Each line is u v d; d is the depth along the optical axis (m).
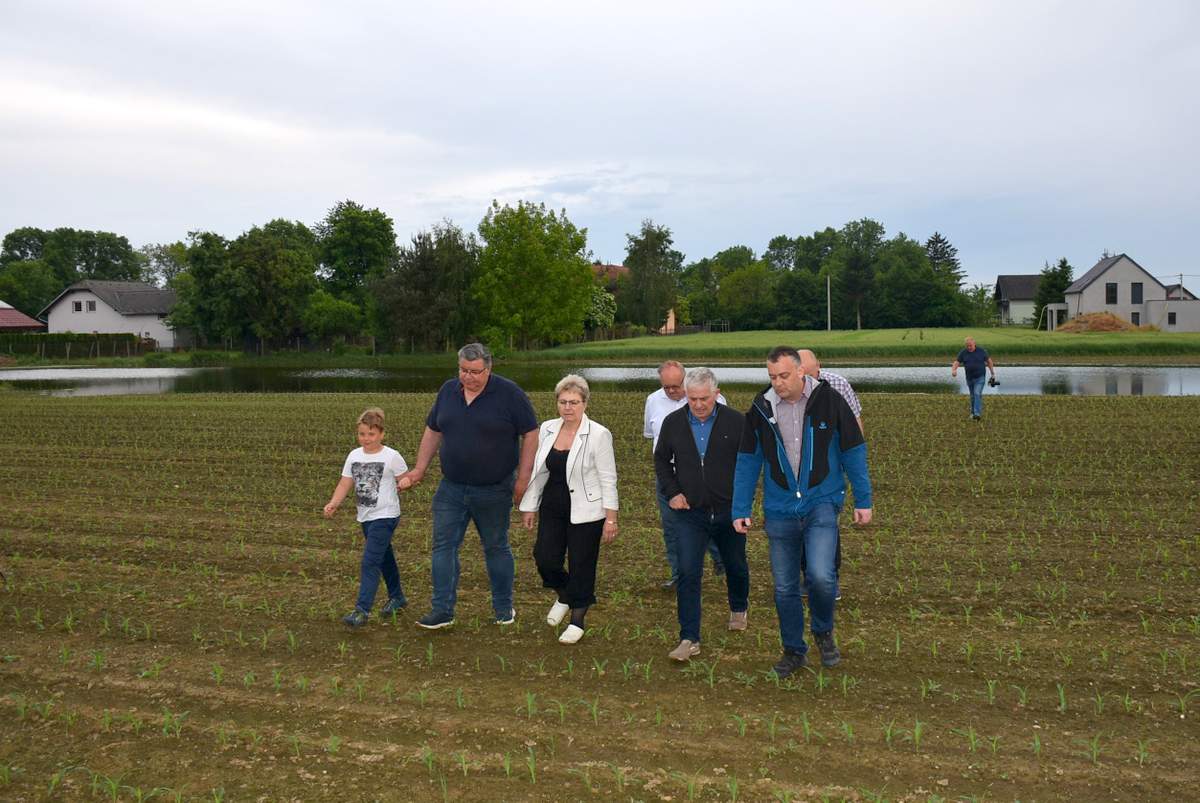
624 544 8.73
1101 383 30.78
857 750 4.32
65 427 18.98
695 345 62.88
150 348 75.88
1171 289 94.31
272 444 16.44
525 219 63.28
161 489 12.05
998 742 4.37
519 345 68.50
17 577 7.63
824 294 106.56
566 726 4.65
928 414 18.97
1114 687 5.04
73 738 4.56
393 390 32.84
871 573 7.54
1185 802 3.81
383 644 5.98
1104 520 9.40
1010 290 108.75
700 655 5.72
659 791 3.96
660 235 97.56
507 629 6.30
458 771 4.17
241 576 7.70
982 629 6.07
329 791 3.99
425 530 9.51
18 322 78.88
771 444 5.38
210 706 4.95
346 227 82.31
